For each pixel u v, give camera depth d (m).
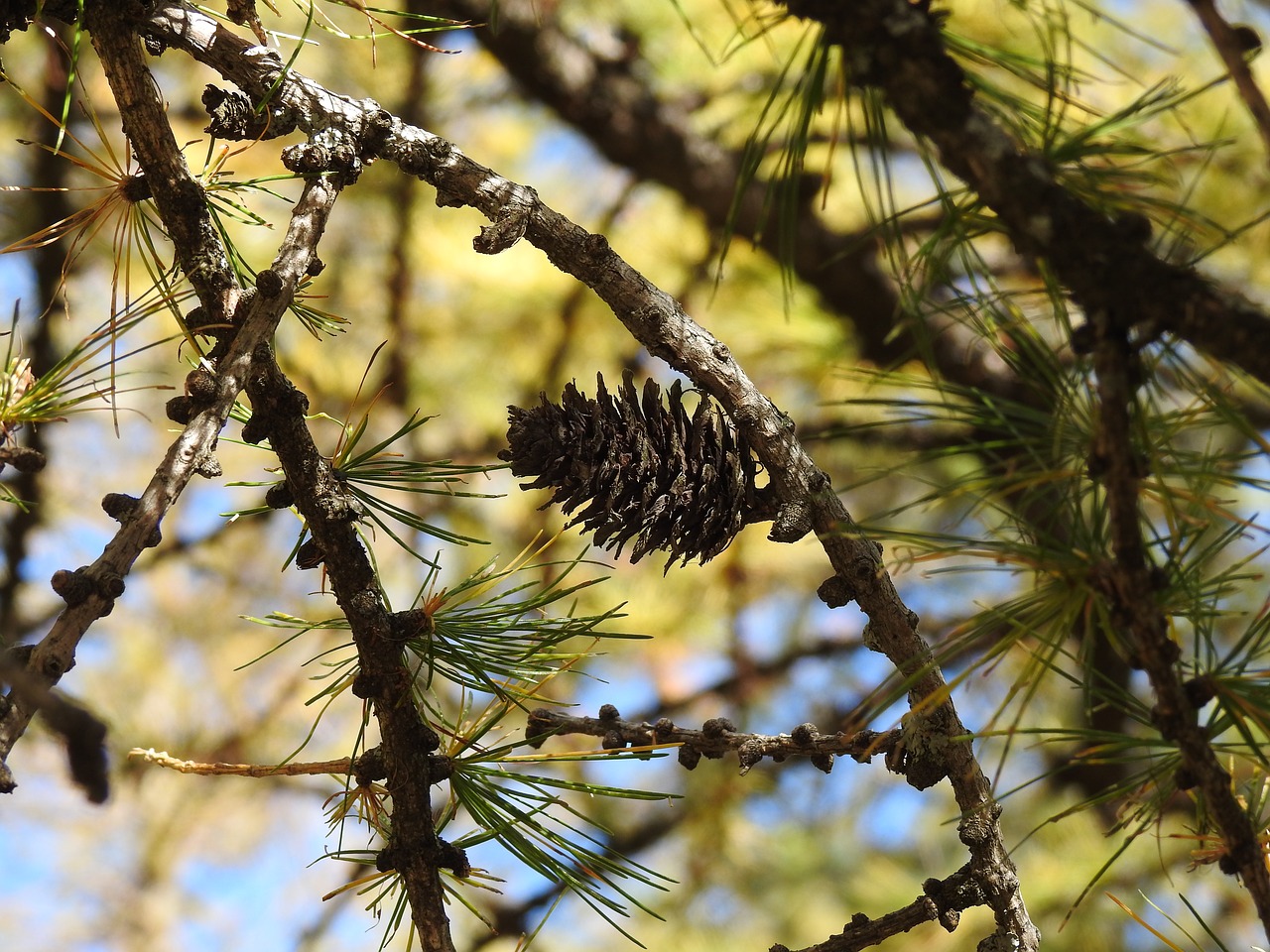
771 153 1.16
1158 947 1.21
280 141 1.20
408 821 0.61
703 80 1.16
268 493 0.61
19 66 1.14
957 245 0.59
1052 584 0.58
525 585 0.62
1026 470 0.59
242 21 0.62
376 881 0.62
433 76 1.17
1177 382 0.59
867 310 1.23
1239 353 0.56
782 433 0.62
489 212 0.62
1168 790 0.59
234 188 0.62
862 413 1.24
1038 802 1.34
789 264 0.60
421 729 0.62
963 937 1.26
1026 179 0.57
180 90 1.21
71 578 0.57
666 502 0.61
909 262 0.60
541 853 0.62
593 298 1.32
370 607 0.61
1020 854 1.29
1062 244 0.57
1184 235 0.59
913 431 1.24
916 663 0.61
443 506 1.31
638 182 1.24
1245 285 1.02
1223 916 1.23
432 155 0.62
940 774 0.61
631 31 1.17
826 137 0.82
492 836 0.61
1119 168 0.59
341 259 1.30
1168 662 0.57
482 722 0.65
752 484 0.62
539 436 0.61
